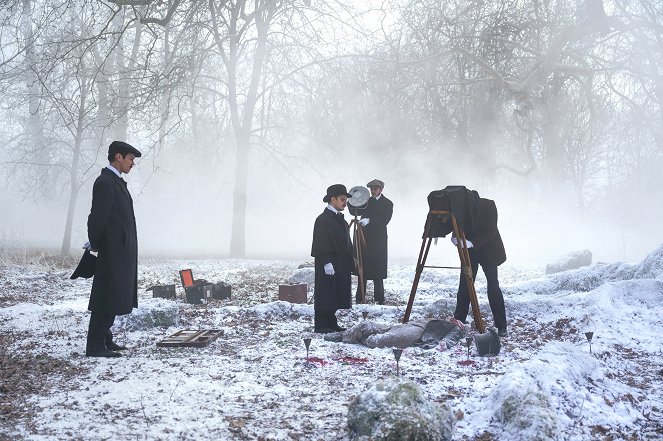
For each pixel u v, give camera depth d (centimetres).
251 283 1424
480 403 486
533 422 416
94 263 676
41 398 507
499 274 1633
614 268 1063
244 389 537
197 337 742
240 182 2483
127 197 691
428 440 384
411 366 622
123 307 671
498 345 668
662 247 1000
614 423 459
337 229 800
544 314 883
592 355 653
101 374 586
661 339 740
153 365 621
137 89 2202
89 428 436
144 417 461
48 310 987
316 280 803
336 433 434
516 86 2252
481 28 2347
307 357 620
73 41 1900
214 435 428
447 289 1209
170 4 1725
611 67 2303
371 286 1326
